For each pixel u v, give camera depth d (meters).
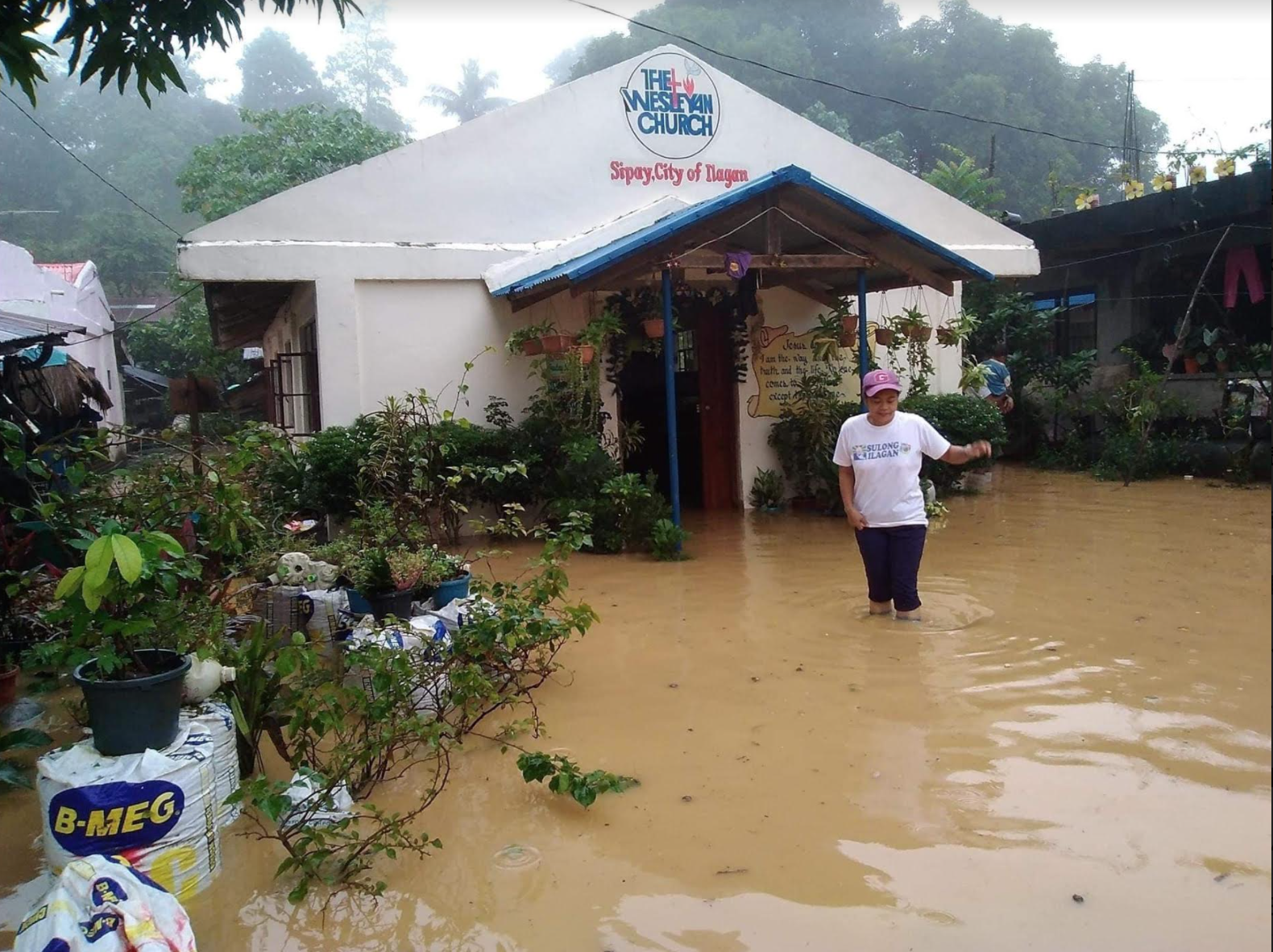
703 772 4.43
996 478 13.83
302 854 3.59
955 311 12.98
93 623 3.85
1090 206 15.48
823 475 11.39
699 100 11.55
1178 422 13.76
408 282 10.48
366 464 9.09
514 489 10.12
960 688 5.34
